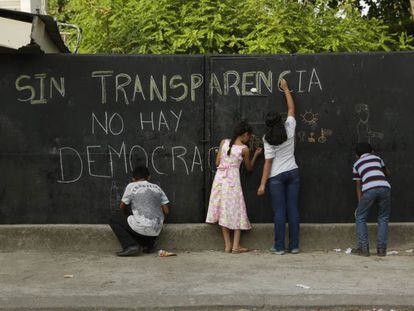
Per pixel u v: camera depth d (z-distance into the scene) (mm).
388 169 7441
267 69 7457
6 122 7402
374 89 7426
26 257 7047
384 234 7066
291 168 7160
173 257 7035
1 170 7414
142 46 9570
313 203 7469
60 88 7414
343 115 7449
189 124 7469
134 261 6832
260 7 9922
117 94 7445
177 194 7480
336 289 5664
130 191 7164
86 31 10266
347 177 7457
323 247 7379
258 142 7465
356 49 9992
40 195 7438
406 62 7402
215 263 6719
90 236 7352
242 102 7465
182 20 9773
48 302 5379
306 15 10094
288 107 7355
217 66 7461
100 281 5988
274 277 6109
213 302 5383
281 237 7148
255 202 7461
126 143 7461
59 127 7422
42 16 6867
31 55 7375
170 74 7457
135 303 5387
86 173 7449
